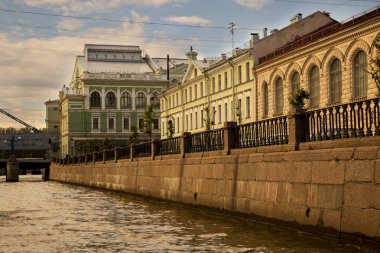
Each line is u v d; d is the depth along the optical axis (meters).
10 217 23.23
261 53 49.03
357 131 14.59
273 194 17.69
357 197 13.53
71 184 61.50
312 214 15.41
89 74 92.12
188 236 16.52
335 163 14.55
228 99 54.81
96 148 90.62
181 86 68.69
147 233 17.48
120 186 39.62
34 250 14.62
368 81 32.56
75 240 16.27
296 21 50.88
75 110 92.00
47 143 103.81
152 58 104.75
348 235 13.77
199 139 25.38
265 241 14.98
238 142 21.44
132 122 93.56
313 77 39.25
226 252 13.52
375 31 31.58
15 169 77.75
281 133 18.17
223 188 21.62
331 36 35.69
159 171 30.44
